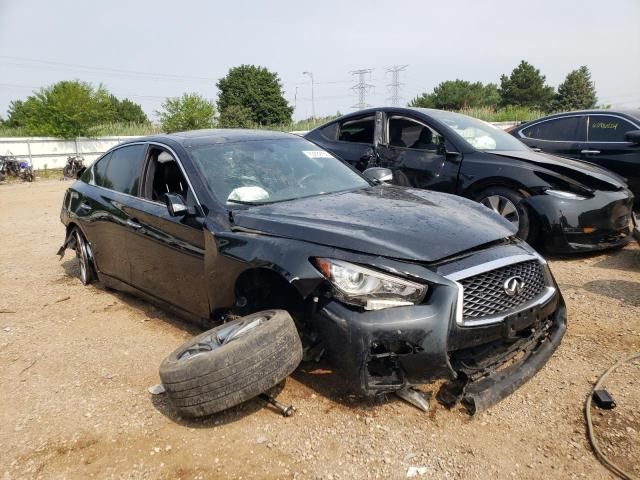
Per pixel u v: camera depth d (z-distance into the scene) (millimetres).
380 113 7008
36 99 29000
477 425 2881
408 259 2855
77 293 5629
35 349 4230
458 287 2773
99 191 5227
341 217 3346
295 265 3008
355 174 4629
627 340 3787
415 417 2969
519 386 2984
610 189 5691
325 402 3170
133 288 4789
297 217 3398
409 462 2631
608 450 2633
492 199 5945
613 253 6027
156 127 36875
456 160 6184
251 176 4070
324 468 2631
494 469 2553
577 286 4961
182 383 2834
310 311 2975
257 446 2824
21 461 2816
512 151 6312
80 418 3195
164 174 4320
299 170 4332
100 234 5098
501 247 3158
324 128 7711
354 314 2791
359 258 2879
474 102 76750
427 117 6574
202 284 3758
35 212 11531
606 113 7469
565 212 5508
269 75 70438
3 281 6184
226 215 3637
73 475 2688
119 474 2678
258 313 3172
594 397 3074
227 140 4449
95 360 3967
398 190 4242
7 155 22828
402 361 2770
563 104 75375
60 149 27453
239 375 2793
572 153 7574
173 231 3979
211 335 3174
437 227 3162
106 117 31547
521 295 3047
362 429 2898
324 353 3047
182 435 2969
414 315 2734
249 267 3258
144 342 4254
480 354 2932
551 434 2785
